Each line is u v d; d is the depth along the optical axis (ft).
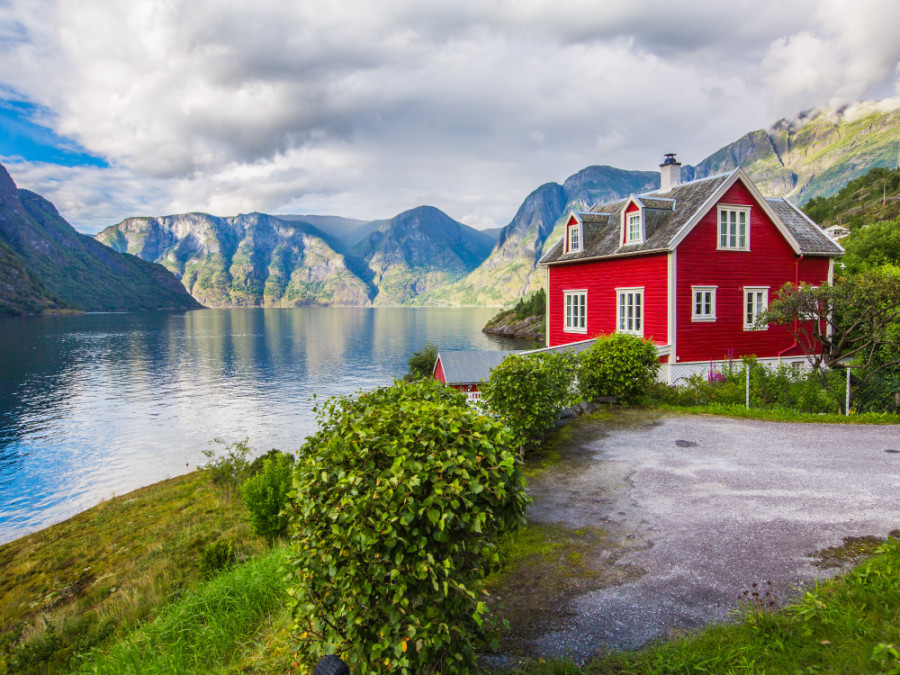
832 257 79.51
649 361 46.26
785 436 35.19
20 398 235.61
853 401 45.14
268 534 40.68
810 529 20.48
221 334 610.65
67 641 30.63
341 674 9.46
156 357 390.83
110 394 245.65
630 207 77.05
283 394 243.40
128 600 34.27
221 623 18.95
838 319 56.34
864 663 11.30
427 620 11.40
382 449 11.77
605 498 25.43
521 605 16.72
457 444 12.23
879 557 16.94
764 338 75.25
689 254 70.28
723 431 37.17
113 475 131.23
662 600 16.42
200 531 54.54
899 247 121.70
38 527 100.01
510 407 32.22
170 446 156.35
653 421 40.88
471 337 476.13
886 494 23.68
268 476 41.45
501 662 13.97
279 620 18.42
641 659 13.53
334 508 11.34
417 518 11.51
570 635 14.98
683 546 19.89
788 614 14.57
